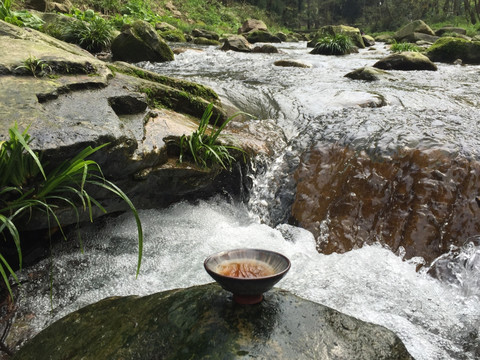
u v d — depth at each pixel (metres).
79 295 2.16
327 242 2.76
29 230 2.15
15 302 2.01
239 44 12.22
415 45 14.03
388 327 1.89
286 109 4.57
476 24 26.36
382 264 2.42
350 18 42.62
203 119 3.04
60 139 2.06
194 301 1.71
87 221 2.54
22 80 2.72
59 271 2.26
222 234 2.82
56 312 2.02
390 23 36.03
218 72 7.31
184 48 11.03
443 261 2.39
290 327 1.56
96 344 1.58
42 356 1.61
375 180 2.92
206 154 2.91
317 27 40.28
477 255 2.33
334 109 4.39
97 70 3.28
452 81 6.57
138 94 3.09
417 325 1.93
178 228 2.81
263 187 3.32
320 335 1.55
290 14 35.38
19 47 3.21
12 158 1.82
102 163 2.27
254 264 1.62
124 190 2.51
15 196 1.93
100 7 15.10
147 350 1.49
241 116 4.43
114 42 8.46
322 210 2.96
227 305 1.65
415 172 2.82
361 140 3.29
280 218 3.08
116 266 2.39
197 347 1.46
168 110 3.60
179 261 2.46
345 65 9.08
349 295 2.13
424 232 2.55
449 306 2.07
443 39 10.73
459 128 3.34
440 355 1.73
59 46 4.00
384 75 6.68
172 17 18.62
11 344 1.81
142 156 2.50
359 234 2.72
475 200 2.56
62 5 12.57
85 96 2.83
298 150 3.54
